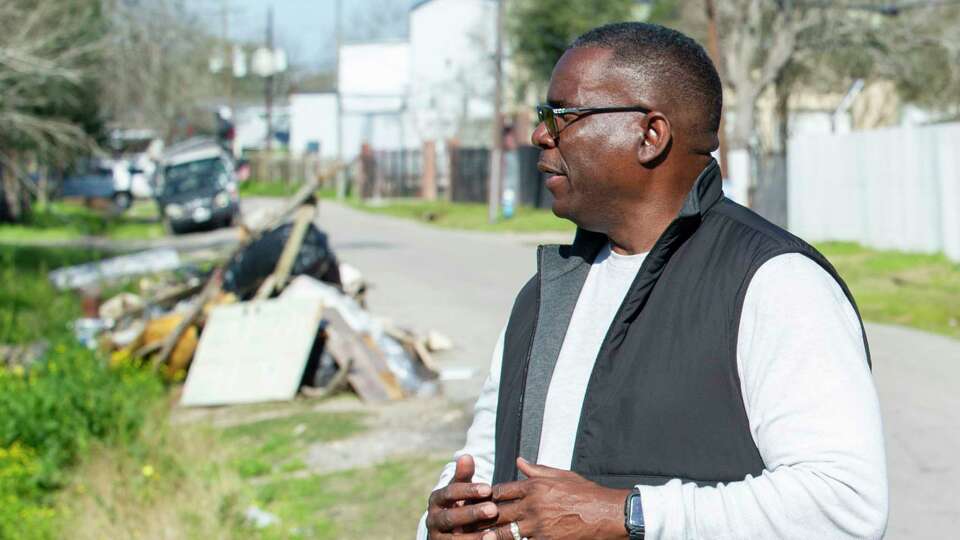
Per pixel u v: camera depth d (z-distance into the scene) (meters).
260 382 9.90
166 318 10.97
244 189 65.56
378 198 54.69
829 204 23.27
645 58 2.17
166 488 6.82
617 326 2.09
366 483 7.18
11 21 18.31
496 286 18.33
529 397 2.25
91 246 27.50
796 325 1.90
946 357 10.49
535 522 1.99
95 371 9.84
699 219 2.09
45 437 8.05
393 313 14.98
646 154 2.16
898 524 5.77
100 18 23.56
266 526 6.19
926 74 34.38
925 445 7.30
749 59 31.97
